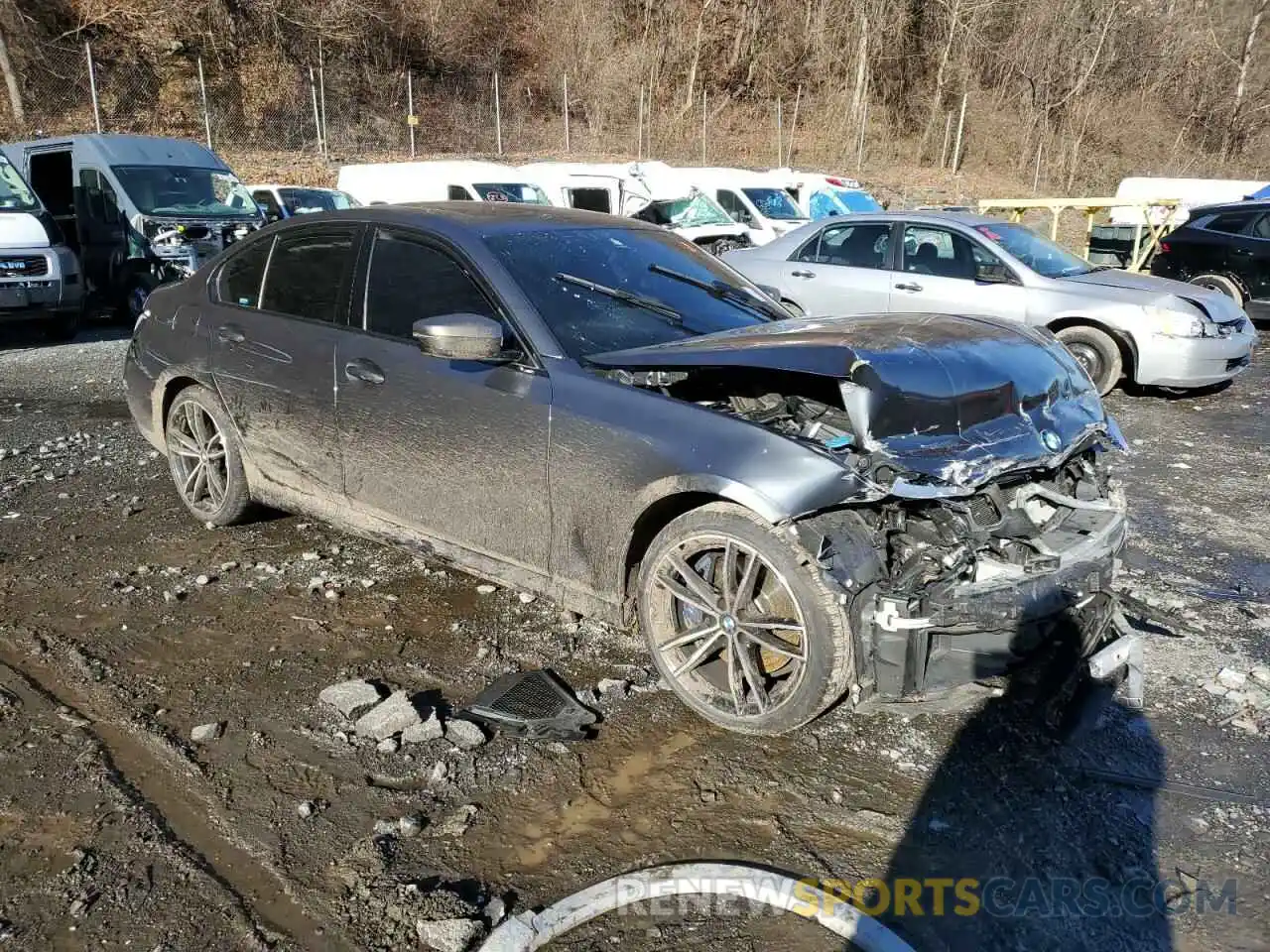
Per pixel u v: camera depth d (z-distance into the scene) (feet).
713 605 10.02
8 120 70.08
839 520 9.25
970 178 107.45
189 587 13.73
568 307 11.80
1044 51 112.98
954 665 9.34
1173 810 9.28
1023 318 27.86
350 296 13.28
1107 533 10.39
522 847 8.60
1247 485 19.98
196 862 8.30
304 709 10.68
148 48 78.28
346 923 7.67
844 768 9.79
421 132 87.25
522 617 12.95
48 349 33.47
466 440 11.75
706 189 56.39
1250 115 117.08
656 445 10.16
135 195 38.04
